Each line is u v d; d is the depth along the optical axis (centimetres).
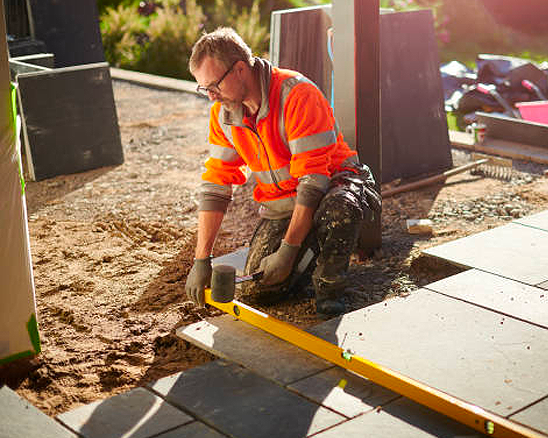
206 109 878
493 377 305
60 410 300
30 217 546
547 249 435
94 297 409
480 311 362
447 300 376
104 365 337
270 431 275
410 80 611
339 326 352
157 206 563
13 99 322
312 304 389
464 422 268
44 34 870
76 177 646
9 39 840
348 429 275
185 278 432
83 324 376
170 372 328
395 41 599
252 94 340
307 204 340
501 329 344
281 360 327
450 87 880
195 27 1225
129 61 1226
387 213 530
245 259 446
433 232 486
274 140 351
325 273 363
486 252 434
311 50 562
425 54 623
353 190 352
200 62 325
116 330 370
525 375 306
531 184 573
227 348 338
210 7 1356
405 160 610
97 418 287
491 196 551
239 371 321
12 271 321
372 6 413
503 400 289
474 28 1308
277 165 360
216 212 365
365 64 421
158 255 469
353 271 431
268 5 1377
